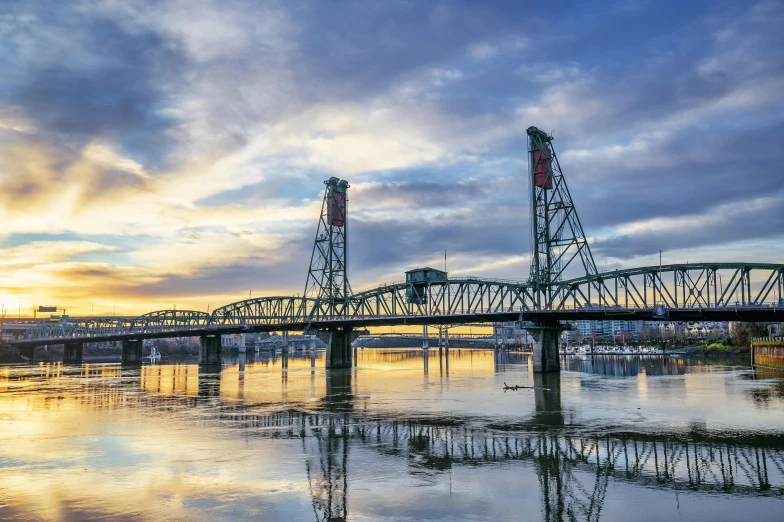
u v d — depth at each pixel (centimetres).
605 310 12731
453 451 5075
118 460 4759
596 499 3734
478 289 15612
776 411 7075
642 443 5312
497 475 4291
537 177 15862
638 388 10119
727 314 11238
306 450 5131
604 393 9338
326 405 8238
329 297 19612
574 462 4659
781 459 4709
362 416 7081
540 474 4312
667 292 11850
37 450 5144
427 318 16338
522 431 5938
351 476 4269
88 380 13812
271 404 8419
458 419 6756
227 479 4184
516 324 15650
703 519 3362
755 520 3344
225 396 9650
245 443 5444
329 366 19638
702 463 4597
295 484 4062
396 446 5288
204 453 5019
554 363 15138
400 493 3856
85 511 3500
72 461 4725
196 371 18250
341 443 5434
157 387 11612
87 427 6366
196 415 7288
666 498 3744
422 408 7775
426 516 3425
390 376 14762
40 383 12825
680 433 5747
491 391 10012
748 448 5091
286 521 3338
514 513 3475
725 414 6869
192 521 3331
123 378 14550
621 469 4441
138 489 3941
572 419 6644
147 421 6794
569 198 15538
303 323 18850
